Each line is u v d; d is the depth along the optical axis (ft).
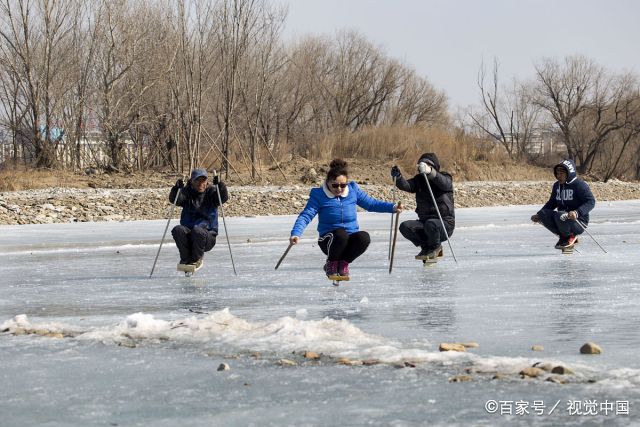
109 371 26.63
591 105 342.44
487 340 30.68
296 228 48.01
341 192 48.06
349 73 333.62
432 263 57.31
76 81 203.21
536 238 79.82
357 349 29.04
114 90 207.21
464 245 72.49
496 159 263.29
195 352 29.19
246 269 56.24
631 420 20.53
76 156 204.74
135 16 205.26
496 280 48.96
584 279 48.83
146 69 204.95
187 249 53.16
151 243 77.05
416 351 28.30
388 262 59.67
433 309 38.34
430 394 23.17
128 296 44.04
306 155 236.22
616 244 72.54
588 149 339.98
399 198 157.38
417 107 351.67
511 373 25.30
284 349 29.43
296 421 21.02
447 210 57.72
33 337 32.40
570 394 22.82
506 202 168.35
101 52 204.95
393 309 38.47
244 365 27.12
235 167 197.47
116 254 67.87
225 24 182.19
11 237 82.28
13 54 199.21
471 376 25.03
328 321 33.22
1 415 21.97
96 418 21.59
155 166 215.72
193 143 191.72
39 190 156.87
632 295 42.11
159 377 25.79
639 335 31.32
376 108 347.15
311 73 314.14
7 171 184.03
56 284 49.32
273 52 257.14
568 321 34.63
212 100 214.90
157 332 32.53
